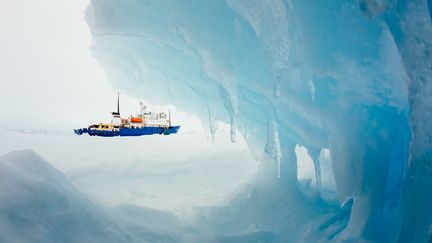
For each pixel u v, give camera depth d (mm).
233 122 3699
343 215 4195
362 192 3158
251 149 5512
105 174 7285
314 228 4055
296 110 3725
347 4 2580
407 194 2271
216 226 4648
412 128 2164
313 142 3971
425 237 2078
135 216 4406
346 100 3096
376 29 2529
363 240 3057
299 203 4805
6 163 3303
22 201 2928
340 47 2789
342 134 3162
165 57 4922
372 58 2697
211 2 3439
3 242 2441
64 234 3010
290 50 3139
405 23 2105
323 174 6484
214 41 3570
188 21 3562
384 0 2131
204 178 7457
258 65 3711
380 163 3129
